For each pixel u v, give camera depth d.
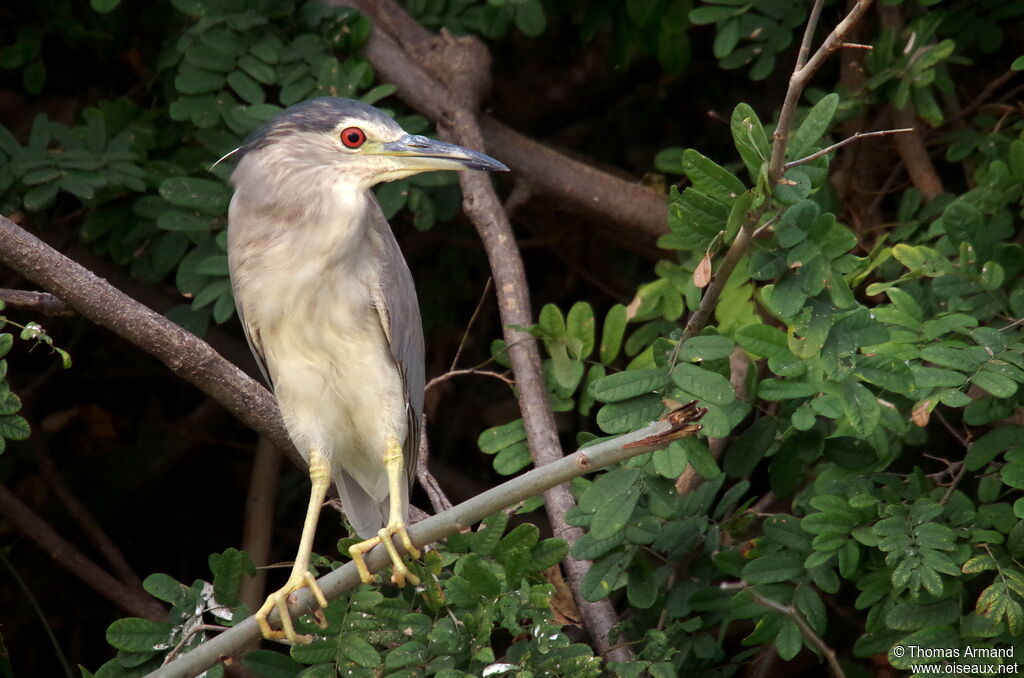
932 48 7.22
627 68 9.71
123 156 7.56
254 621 5.16
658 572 6.00
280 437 6.39
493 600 5.19
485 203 7.61
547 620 5.19
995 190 6.59
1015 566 5.25
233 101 7.46
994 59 8.94
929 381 5.18
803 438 5.97
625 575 5.97
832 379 5.14
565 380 6.56
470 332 9.91
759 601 5.69
